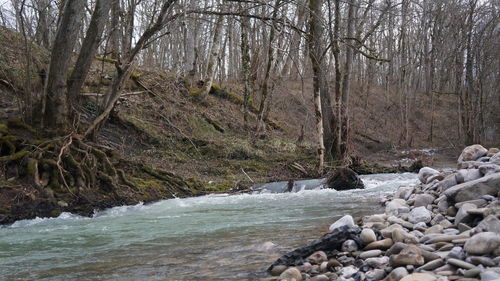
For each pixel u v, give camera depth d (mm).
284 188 13820
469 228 4844
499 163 7211
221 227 7477
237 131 21172
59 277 4789
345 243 4816
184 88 22094
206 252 5602
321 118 16391
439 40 41312
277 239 6121
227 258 5215
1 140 10539
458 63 35375
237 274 4535
